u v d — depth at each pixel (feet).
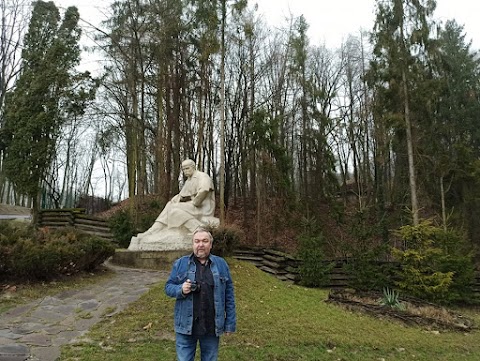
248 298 25.61
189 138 73.26
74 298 22.98
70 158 126.21
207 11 62.13
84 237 30.99
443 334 25.20
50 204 116.88
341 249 51.44
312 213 77.46
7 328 18.01
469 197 61.46
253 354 17.25
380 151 71.15
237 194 101.30
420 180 64.23
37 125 68.69
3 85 90.74
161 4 63.93
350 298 31.40
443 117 69.77
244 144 78.48
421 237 41.19
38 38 76.59
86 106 72.08
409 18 59.31
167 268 32.63
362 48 100.32
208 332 11.71
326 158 86.63
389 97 59.47
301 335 20.18
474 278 42.96
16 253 24.14
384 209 78.79
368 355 19.30
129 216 57.72
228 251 35.40
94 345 16.72
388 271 42.09
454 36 77.41
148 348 16.69
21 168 69.51
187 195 35.99
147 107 74.64
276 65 83.05
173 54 67.41
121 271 30.99
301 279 41.06
